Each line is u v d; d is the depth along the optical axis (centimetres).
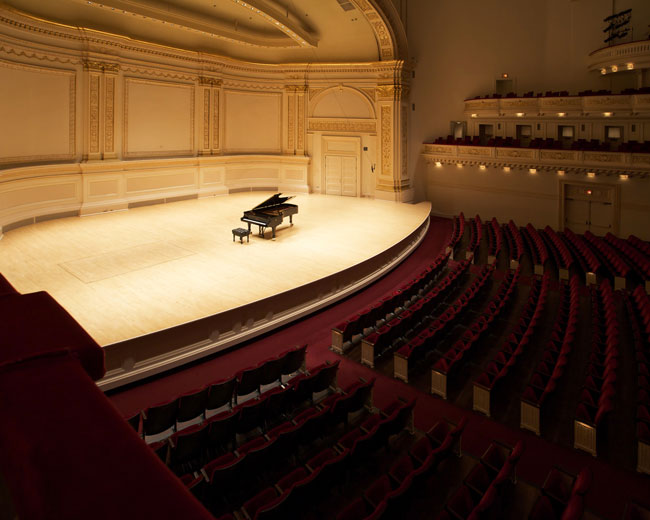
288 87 1205
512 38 1065
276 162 1246
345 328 484
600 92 920
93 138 919
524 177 1070
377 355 477
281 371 419
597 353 414
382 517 223
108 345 405
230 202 1094
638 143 889
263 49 1172
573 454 330
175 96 1053
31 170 816
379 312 537
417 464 293
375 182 1184
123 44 926
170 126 1055
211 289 547
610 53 859
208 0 968
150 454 58
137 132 995
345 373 446
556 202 1031
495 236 895
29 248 696
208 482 260
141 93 987
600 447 334
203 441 311
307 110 1216
